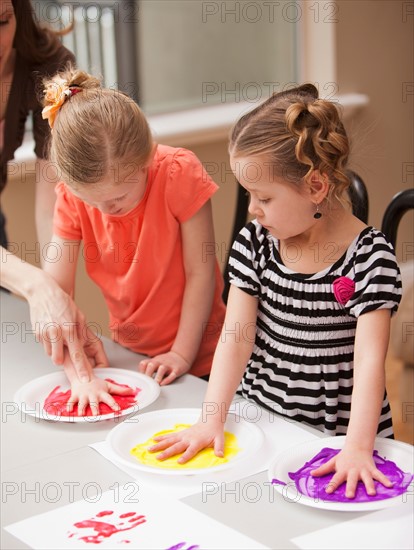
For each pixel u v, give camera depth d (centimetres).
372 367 119
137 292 168
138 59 339
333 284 131
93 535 97
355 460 108
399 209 161
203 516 100
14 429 126
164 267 165
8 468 114
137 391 139
